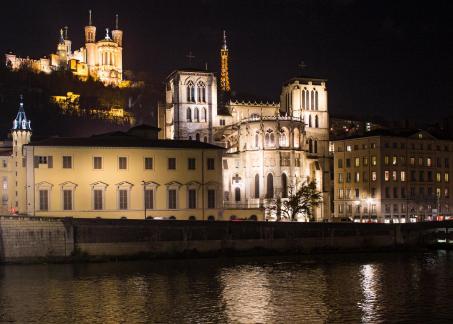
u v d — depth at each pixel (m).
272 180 173.38
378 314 70.31
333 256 122.94
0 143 173.00
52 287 86.12
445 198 187.88
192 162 139.25
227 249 117.69
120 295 80.81
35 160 128.12
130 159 134.38
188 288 85.88
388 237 131.50
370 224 129.75
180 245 114.81
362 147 183.00
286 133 176.25
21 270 100.88
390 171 178.62
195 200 138.88
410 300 78.06
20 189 135.50
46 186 128.25
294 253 122.44
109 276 95.50
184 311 71.62
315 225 124.69
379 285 88.88
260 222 120.31
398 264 112.12
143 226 112.62
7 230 106.31
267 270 103.00
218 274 98.38
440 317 68.81
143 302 76.50
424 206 182.62
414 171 182.75
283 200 167.25
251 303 76.12
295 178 175.12
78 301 76.94
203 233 116.38
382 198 176.88
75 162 130.50
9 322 66.81
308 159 196.50
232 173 180.62
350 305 75.06
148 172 135.62
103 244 110.19
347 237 127.38
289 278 94.88
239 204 167.88
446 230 137.12
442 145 188.88
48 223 107.62
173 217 136.88
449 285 88.88
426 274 99.50
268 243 120.94
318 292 83.38
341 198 189.25
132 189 134.12
